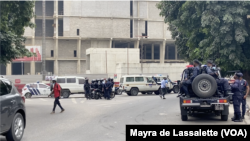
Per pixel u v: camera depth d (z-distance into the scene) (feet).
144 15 263.29
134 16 260.42
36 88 103.09
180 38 109.91
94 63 201.98
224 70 77.51
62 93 102.12
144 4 263.49
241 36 70.23
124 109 56.24
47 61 262.67
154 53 293.84
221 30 71.15
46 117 46.32
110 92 86.74
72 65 254.88
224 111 37.81
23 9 55.93
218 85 38.55
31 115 49.14
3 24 57.67
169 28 113.50
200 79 36.35
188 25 81.97
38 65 260.21
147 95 108.27
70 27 245.45
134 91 106.73
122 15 254.47
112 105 65.77
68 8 244.63
